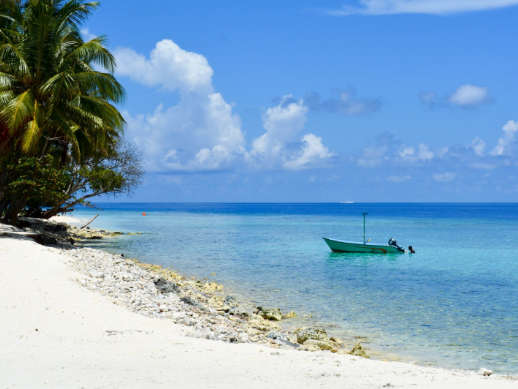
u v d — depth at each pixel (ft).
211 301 64.64
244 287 82.79
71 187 139.95
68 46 100.83
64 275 55.26
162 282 65.62
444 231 253.65
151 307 49.32
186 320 45.44
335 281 90.84
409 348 48.29
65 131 92.38
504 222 356.18
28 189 102.83
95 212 544.21
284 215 512.63
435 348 48.29
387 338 51.98
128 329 36.29
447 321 59.72
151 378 23.76
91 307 42.57
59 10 94.27
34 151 100.07
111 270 68.13
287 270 104.42
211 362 27.76
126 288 56.24
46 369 24.67
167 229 244.63
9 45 86.99
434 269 110.01
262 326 54.03
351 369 28.02
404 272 104.47
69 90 90.94
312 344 46.75
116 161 149.48
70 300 44.04
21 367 24.89
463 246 167.84
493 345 49.32
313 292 79.10
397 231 252.21
